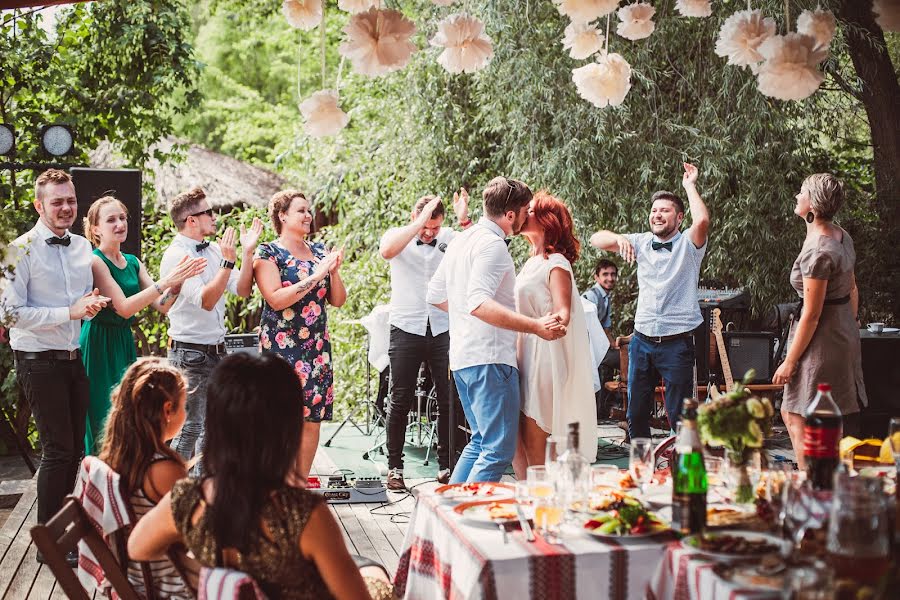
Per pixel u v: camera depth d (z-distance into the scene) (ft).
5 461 24.79
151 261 31.60
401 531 15.96
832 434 8.36
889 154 30.27
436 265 18.12
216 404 6.82
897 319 30.27
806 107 28.66
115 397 8.55
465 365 13.15
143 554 7.58
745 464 8.69
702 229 16.90
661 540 7.91
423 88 32.27
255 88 68.80
